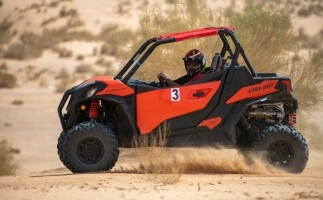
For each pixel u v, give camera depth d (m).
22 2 187.75
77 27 161.25
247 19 39.28
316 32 131.12
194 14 39.81
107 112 26.25
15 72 119.81
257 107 26.22
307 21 139.25
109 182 22.47
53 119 77.06
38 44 148.25
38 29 167.38
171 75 37.44
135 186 21.56
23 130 71.25
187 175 24.83
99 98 25.27
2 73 104.06
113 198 19.11
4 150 50.28
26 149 62.97
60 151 25.86
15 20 175.25
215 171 26.42
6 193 20.44
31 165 55.84
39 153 61.44
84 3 176.50
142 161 25.84
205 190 20.66
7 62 132.25
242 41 37.44
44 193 20.25
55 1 182.38
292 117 26.58
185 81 26.55
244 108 25.61
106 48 133.88
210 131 25.69
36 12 177.50
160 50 37.41
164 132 25.45
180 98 25.55
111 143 25.30
